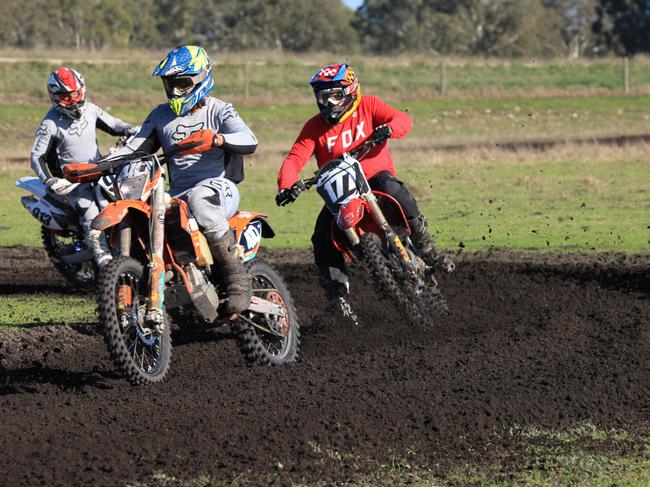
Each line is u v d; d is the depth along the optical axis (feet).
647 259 99.81
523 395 51.72
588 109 293.84
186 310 59.41
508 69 379.55
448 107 303.68
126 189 53.11
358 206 62.95
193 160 57.82
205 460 42.73
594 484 40.57
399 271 64.23
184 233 55.26
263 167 190.80
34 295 88.48
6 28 654.12
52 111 81.92
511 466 42.63
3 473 41.14
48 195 83.35
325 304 82.43
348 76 65.31
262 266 61.72
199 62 57.21
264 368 58.65
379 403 50.37
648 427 47.60
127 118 281.54
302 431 46.21
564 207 140.97
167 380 56.34
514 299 80.64
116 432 46.29
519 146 219.82
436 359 59.77
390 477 41.37
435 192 158.40
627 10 611.06
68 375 59.11
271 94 323.57
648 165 183.52
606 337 65.00
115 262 52.80
